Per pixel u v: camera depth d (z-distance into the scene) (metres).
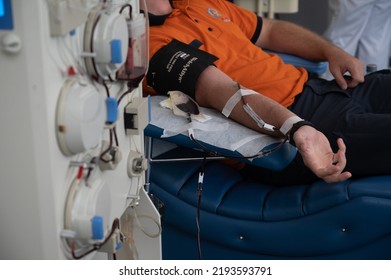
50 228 1.18
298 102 2.24
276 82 2.21
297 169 1.95
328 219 1.76
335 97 2.21
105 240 1.35
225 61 2.23
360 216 1.72
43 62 1.08
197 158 1.93
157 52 2.01
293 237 1.81
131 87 1.50
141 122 1.51
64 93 1.14
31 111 1.11
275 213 1.83
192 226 1.91
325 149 1.71
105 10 1.28
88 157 1.29
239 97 1.83
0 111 1.12
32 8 1.05
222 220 1.87
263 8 3.25
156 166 1.97
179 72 1.92
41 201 1.17
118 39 1.25
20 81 1.09
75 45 1.20
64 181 1.20
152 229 1.71
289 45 2.57
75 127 1.14
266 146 1.74
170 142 1.94
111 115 1.32
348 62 2.35
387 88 2.26
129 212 1.69
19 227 1.20
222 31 2.31
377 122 1.97
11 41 1.06
